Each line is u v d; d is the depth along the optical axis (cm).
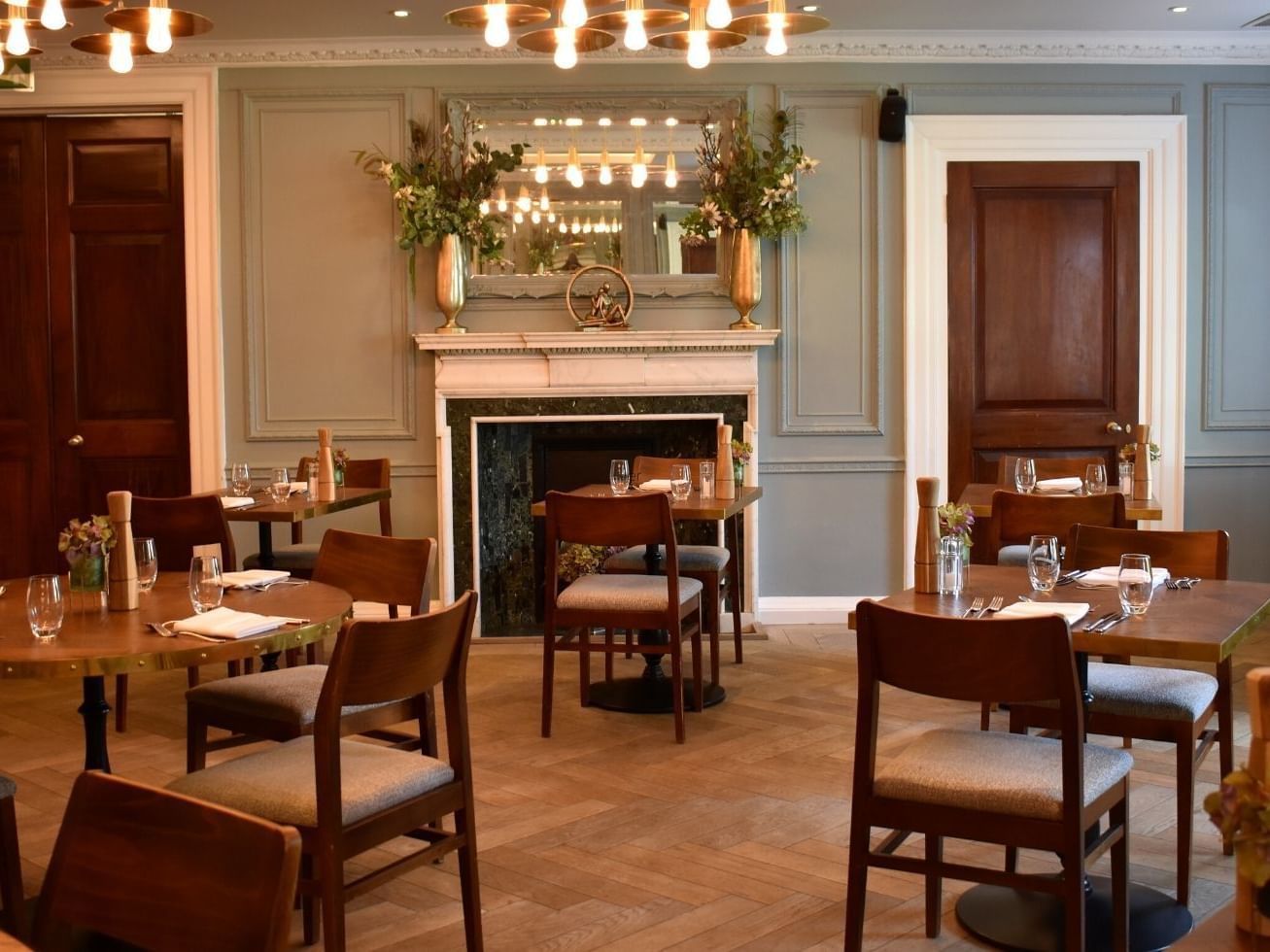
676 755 448
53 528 677
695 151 658
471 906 280
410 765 271
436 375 653
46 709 519
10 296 670
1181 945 141
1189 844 310
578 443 680
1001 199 666
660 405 657
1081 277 670
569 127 657
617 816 386
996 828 251
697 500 515
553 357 650
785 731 475
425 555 346
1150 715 312
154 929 149
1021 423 673
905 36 650
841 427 669
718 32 408
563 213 660
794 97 659
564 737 471
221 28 623
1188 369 679
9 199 667
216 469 665
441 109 658
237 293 664
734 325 652
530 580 683
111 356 672
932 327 666
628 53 650
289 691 323
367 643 249
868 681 262
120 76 653
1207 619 284
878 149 661
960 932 304
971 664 248
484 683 557
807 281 666
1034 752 271
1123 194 667
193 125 654
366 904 323
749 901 322
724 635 648
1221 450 682
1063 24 637
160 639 270
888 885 333
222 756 450
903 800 260
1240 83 669
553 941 300
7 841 282
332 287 662
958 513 328
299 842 141
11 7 406
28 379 672
